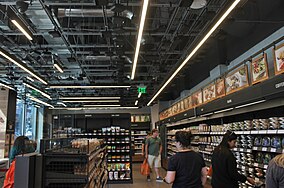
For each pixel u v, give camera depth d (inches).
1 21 255.9
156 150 390.9
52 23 256.5
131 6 244.8
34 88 441.7
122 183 373.4
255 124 193.9
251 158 199.2
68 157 142.8
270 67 232.2
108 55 351.6
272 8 219.3
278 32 227.5
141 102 710.5
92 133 392.2
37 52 339.9
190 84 502.9
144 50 336.8
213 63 355.9
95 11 232.4
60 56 380.5
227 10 155.6
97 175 215.8
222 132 253.3
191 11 249.9
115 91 610.9
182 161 125.3
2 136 397.7
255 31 255.3
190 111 331.0
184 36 301.6
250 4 229.1
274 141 173.0
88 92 615.2
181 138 129.6
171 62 416.8
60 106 741.3
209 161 294.0
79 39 331.0
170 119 470.6
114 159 383.2
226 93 245.3
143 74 462.6
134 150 737.0
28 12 243.0
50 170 140.9
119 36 284.5
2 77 462.9
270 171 102.3
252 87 178.7
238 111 232.1
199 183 125.9
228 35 283.0
